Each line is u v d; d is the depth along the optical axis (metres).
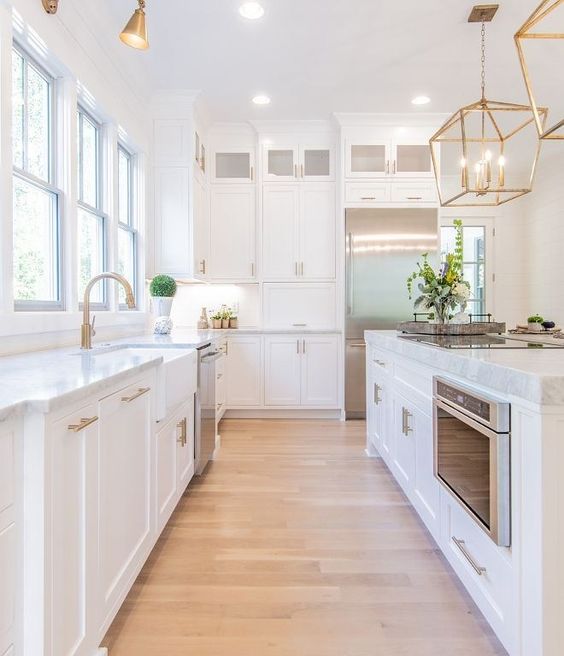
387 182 4.59
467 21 2.95
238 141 4.79
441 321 2.78
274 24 2.99
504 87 3.88
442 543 1.87
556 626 1.14
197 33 3.07
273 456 3.45
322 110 4.38
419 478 2.18
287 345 4.66
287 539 2.19
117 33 2.95
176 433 2.30
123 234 3.70
